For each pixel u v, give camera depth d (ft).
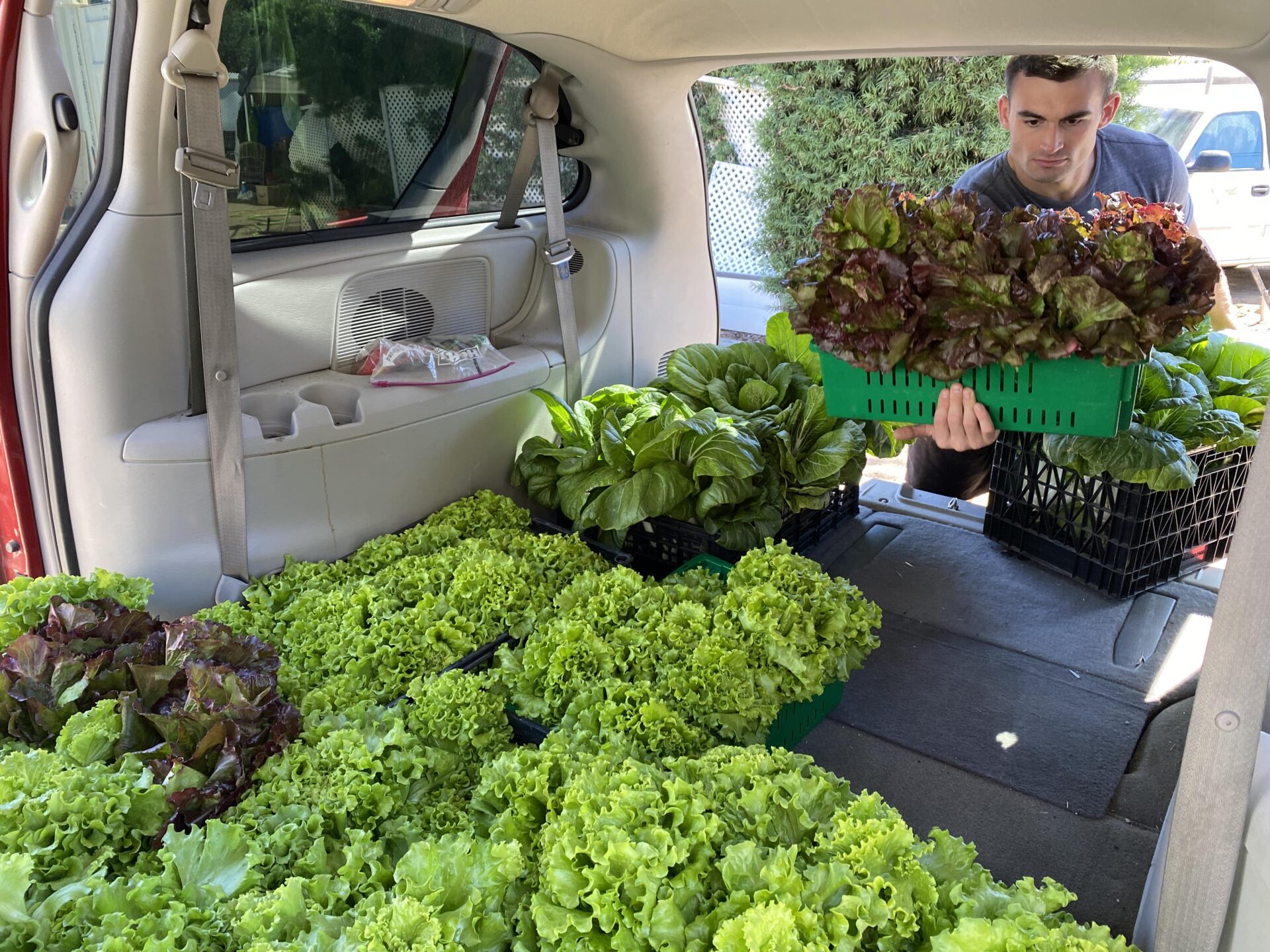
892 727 7.52
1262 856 3.63
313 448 7.78
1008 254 6.49
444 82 9.11
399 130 8.98
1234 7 5.82
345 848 4.91
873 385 7.04
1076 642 8.64
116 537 7.13
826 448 9.55
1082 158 10.99
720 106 30.09
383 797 5.37
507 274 10.53
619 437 9.06
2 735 5.85
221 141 6.57
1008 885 5.91
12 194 6.80
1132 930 5.62
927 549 10.50
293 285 8.28
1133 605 9.23
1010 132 11.32
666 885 4.38
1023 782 6.88
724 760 5.37
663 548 9.54
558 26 8.61
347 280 8.71
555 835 4.70
